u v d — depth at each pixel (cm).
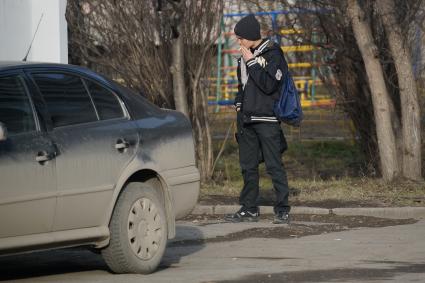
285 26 3472
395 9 3116
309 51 3634
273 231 2434
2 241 1595
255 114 2464
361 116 3472
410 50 3219
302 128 4491
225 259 2055
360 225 2548
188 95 3297
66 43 3095
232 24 4500
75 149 1719
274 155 2492
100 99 1841
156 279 1773
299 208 2739
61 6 3069
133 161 1827
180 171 1945
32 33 3048
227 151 3906
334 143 4247
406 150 3167
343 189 3086
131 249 1797
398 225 2542
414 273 1841
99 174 1756
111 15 3197
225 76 4803
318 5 3353
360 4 3114
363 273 1845
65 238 1697
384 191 3027
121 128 1830
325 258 2039
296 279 1783
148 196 1839
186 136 1978
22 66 1736
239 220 2588
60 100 1756
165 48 3231
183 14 3156
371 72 3144
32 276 1864
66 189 1692
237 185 3281
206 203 2862
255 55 2442
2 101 1656
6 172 1593
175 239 2339
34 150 1647
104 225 1772
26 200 1620
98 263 2033
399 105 3334
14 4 2997
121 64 3241
